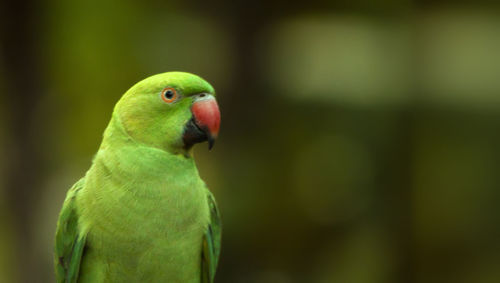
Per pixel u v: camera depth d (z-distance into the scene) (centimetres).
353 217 1338
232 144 1298
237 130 1296
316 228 1337
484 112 1279
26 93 1087
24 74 1080
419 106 1323
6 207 1095
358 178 1352
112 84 1275
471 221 1259
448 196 1279
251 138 1313
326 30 1363
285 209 1322
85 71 1237
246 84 1285
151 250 460
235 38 1270
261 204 1317
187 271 480
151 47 1295
